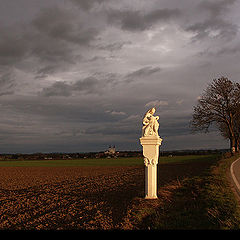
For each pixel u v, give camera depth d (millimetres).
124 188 18375
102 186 20141
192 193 13977
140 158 89812
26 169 46812
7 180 27688
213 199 11203
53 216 10922
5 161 86375
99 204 12805
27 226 9586
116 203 12930
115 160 77812
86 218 10367
